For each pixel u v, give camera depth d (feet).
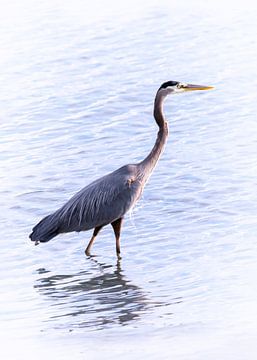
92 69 82.64
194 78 78.48
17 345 36.14
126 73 80.94
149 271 45.32
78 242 50.72
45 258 48.08
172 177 57.98
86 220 49.11
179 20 97.91
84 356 34.42
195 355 33.60
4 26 98.22
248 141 63.46
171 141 65.00
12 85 79.20
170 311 39.34
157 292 42.14
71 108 72.90
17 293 43.16
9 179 58.95
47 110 72.54
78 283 44.21
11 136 67.31
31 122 70.13
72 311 40.34
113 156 62.75
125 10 103.45
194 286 42.37
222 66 81.51
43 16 101.60
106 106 73.00
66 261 47.67
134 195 49.67
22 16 102.06
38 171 60.23
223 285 41.96
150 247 48.47
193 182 56.90
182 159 61.00
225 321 37.24
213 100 73.26
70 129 68.39
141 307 40.14
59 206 54.65
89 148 64.44
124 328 37.60
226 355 33.37
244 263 44.68
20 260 47.73
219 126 67.31
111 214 48.93
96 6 106.01
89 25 97.25
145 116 70.69
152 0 108.06
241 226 49.83
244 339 34.91
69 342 36.19
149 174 50.98
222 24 95.50
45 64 84.74
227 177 57.21
